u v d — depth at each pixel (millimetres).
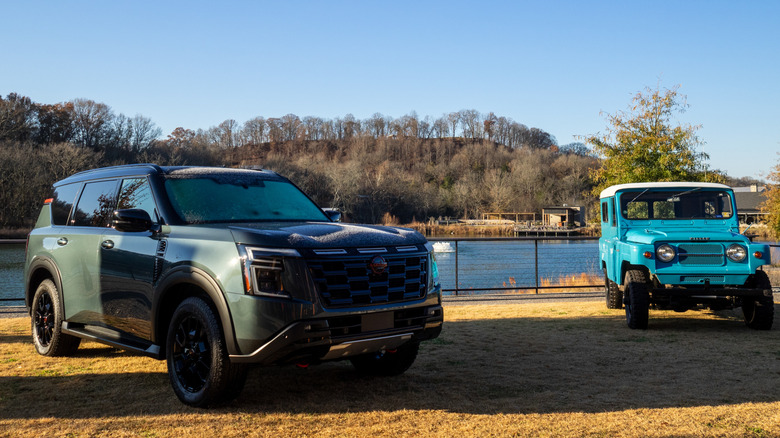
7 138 99062
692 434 3607
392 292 4141
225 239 4008
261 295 3742
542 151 192000
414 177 165625
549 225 103812
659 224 8625
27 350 6160
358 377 5102
